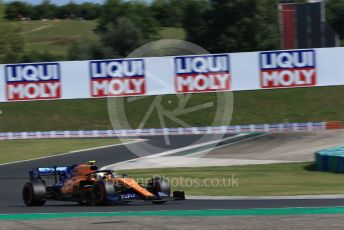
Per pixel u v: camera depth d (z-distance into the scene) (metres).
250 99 126.25
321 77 94.44
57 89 102.12
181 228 30.88
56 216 36.94
